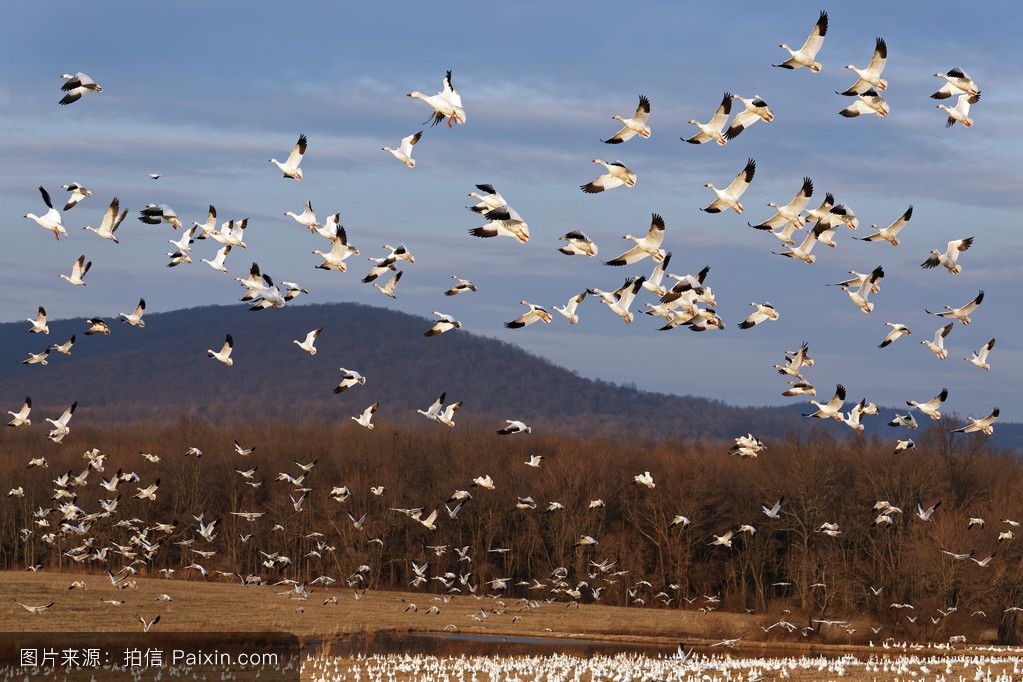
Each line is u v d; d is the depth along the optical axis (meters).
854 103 38.34
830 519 90.81
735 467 106.06
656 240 37.06
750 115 37.94
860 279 42.34
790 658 62.09
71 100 37.38
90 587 83.62
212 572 94.12
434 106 37.06
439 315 39.97
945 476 92.56
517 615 81.44
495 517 101.00
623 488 106.94
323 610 79.75
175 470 109.19
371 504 102.56
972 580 73.38
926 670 53.03
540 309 39.22
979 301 42.66
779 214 40.06
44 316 46.44
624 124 37.06
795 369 44.94
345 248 41.56
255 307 42.31
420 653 63.94
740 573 98.50
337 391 42.75
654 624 78.56
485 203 35.38
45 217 41.66
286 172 41.09
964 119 39.03
